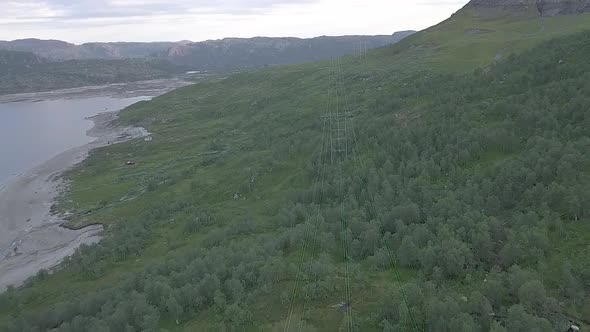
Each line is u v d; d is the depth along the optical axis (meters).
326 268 50.78
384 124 95.69
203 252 64.88
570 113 68.88
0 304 63.72
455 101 91.69
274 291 49.31
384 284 47.78
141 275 60.91
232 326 44.53
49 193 118.06
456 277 46.16
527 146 66.94
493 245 48.59
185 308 50.53
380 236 56.75
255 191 93.06
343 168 83.62
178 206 92.88
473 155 72.25
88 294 60.28
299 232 62.41
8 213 107.19
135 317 48.69
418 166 71.94
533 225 48.81
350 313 43.66
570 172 54.31
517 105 77.75
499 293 39.62
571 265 42.53
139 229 82.81
